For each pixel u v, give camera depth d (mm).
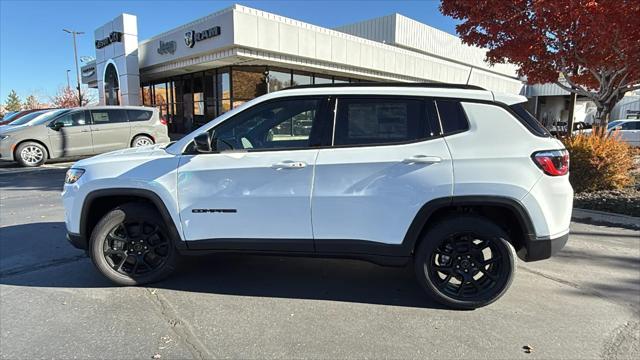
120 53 23453
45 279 4195
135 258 4016
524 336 3193
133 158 3904
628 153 8680
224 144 3803
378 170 3494
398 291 4012
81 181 3879
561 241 3529
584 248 5285
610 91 9273
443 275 3920
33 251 5035
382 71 24359
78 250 5082
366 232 3564
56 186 9828
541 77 9461
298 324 3355
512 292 3984
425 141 3512
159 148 4219
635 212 6520
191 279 4246
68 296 3818
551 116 40594
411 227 3498
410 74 26516
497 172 3400
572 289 4055
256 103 3777
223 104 20938
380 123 3609
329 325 3346
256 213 3662
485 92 3604
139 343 3045
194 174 3713
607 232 6000
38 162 12891
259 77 20781
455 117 3539
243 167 3645
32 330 3213
